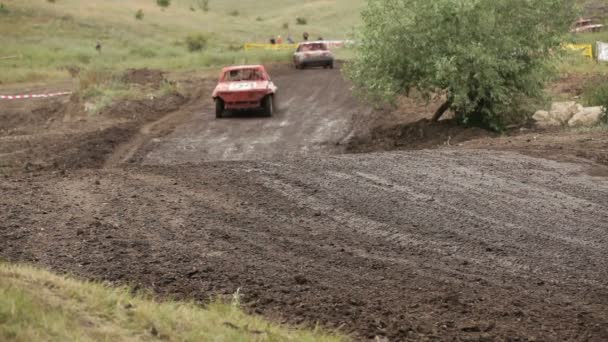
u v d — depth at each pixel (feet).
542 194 88.28
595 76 212.64
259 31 638.53
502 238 72.69
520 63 157.28
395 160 104.73
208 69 313.32
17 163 147.54
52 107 230.89
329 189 88.07
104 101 213.05
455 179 94.27
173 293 54.44
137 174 94.32
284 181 91.09
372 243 70.44
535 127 157.69
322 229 74.02
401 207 81.87
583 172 99.66
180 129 185.16
